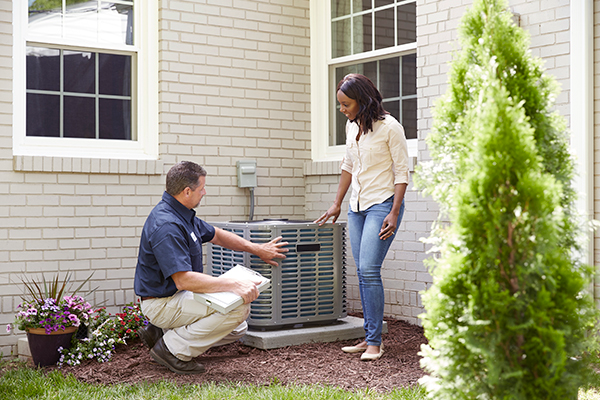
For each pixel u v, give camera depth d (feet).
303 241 14.75
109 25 17.21
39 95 16.30
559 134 7.88
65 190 15.87
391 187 13.15
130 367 12.82
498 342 7.07
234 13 18.53
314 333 14.52
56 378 12.01
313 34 19.94
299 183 19.72
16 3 15.79
